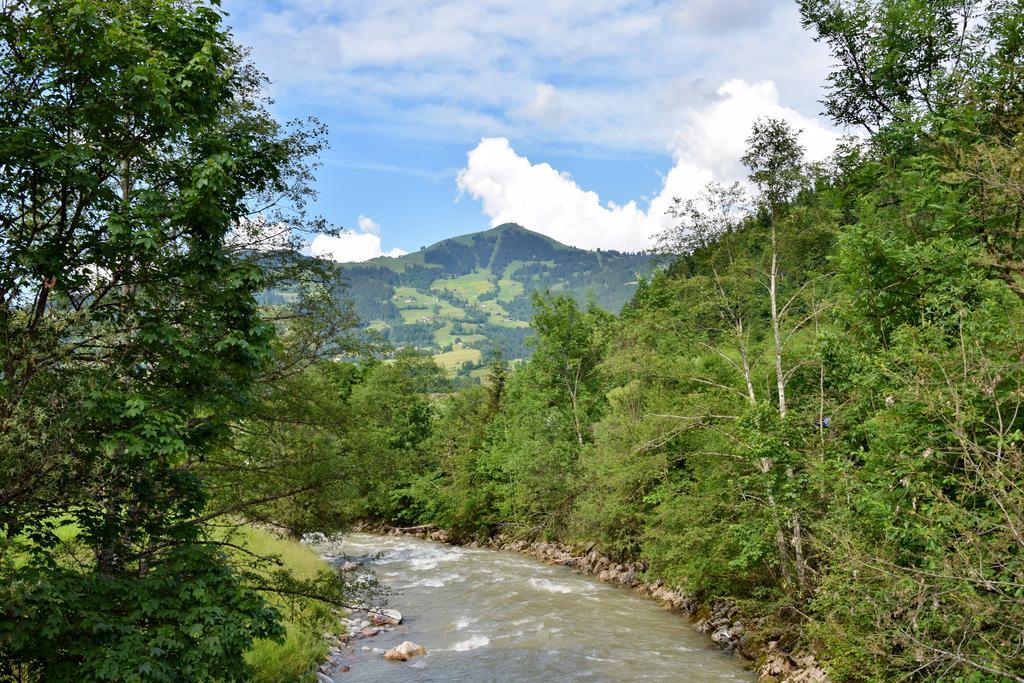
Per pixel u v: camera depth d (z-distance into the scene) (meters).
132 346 9.62
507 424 50.78
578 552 37.59
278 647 16.31
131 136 10.21
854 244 15.34
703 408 22.09
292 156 15.33
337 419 16.84
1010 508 8.17
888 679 11.99
